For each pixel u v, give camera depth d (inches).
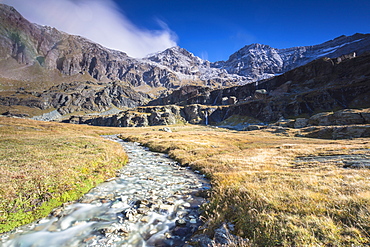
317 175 495.8
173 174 747.4
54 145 1071.0
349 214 241.8
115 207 406.3
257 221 267.7
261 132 5007.4
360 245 183.2
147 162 1023.0
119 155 1061.1
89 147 1119.0
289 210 283.6
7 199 373.1
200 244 249.1
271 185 417.4
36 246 268.7
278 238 222.4
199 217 349.1
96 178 608.4
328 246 192.1
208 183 614.5
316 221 237.0
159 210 387.5
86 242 277.3
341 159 722.2
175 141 1822.1
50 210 384.8
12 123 2319.1
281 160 869.8
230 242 235.3
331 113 4955.7
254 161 862.5
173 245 266.1
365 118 4133.9
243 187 413.7
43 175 521.0
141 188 547.5
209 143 1878.7
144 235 295.9
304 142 2354.8
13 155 759.7
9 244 272.2
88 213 376.2
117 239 283.6
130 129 4913.9
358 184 358.0
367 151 829.8
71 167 639.8
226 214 331.0
